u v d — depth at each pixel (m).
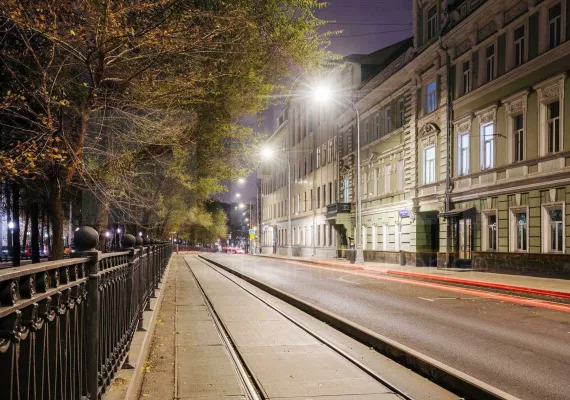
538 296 15.35
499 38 24.16
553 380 6.22
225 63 10.68
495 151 24.27
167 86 9.27
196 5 8.90
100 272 3.74
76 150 7.64
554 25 20.64
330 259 45.19
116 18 7.00
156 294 13.96
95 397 3.45
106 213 10.09
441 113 29.12
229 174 16.12
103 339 4.02
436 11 30.20
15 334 1.88
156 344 7.65
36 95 7.43
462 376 5.49
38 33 6.89
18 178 10.47
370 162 40.53
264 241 89.69
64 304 2.71
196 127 12.38
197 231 79.44
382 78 37.50
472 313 12.07
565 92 19.84
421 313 12.01
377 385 5.59
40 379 2.29
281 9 11.15
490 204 24.66
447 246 27.73
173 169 14.53
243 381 5.64
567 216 19.66
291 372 6.08
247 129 14.34
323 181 53.62
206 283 19.64
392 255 34.47
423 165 31.34
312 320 10.47
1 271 1.89
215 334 8.55
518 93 22.44
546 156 20.69
